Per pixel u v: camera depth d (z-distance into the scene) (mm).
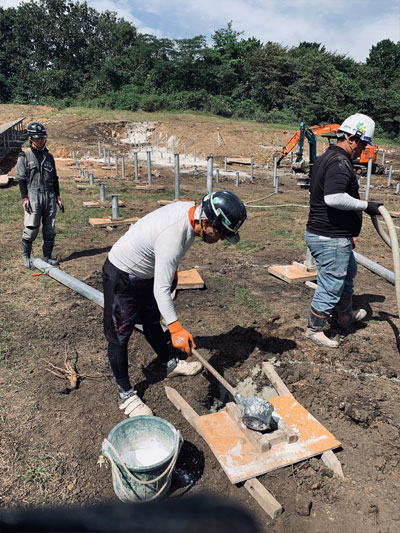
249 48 56938
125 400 3074
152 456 2646
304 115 45531
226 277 5781
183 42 51250
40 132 5371
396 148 30938
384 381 3520
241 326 4363
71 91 55375
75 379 3363
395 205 11617
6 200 10336
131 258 2734
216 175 17766
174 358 3527
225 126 30781
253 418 2717
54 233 5922
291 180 17141
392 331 4355
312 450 2721
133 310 2898
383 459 2729
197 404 3242
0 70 63406
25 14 64750
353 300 5129
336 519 2334
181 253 2680
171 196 11836
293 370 3654
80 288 4957
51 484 2479
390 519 2336
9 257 6242
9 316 4410
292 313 4695
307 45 71000
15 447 2713
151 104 37938
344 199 3389
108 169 18062
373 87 56562
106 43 67500
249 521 499
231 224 2533
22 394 3217
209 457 2734
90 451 2730
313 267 5812
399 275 3504
